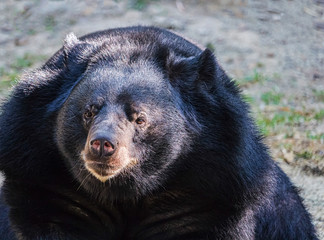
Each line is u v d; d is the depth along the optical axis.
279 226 13.16
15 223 10.99
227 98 10.98
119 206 11.23
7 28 23.88
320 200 15.52
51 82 10.92
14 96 11.05
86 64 10.75
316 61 22.70
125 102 9.80
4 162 10.92
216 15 24.52
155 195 11.08
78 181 10.66
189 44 11.67
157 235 11.54
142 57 10.48
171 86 10.52
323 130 18.64
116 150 9.34
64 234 10.91
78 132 10.03
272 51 22.95
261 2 25.48
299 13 25.09
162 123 10.11
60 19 24.14
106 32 11.77
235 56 22.52
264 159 11.74
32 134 10.84
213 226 11.22
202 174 10.92
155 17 23.92
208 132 10.80
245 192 11.13
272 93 20.64
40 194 11.06
